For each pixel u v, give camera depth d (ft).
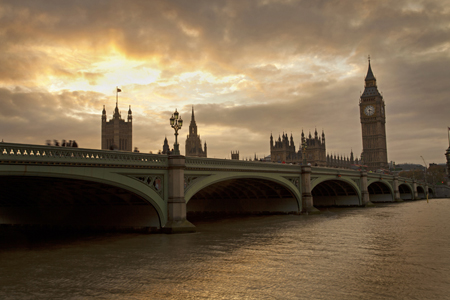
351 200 295.69
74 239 119.03
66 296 60.54
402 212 229.25
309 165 212.64
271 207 214.48
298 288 64.03
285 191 210.59
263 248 100.73
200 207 235.61
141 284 66.74
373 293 61.16
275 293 61.36
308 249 99.30
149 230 126.21
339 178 256.93
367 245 105.29
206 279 69.82
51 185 113.09
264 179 177.88
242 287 64.75
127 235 122.11
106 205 137.90
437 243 107.65
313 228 146.00
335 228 145.69
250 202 220.84
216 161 142.41
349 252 95.14
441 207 276.62
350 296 59.72
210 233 129.80
